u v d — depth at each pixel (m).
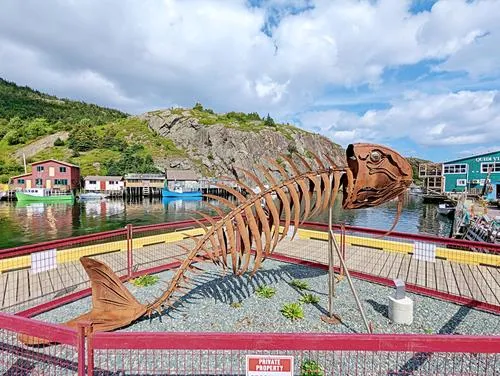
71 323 4.68
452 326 5.18
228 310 5.73
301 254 9.96
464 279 7.37
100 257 9.35
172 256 9.03
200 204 48.12
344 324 5.27
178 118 91.94
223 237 5.35
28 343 4.26
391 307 5.36
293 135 95.62
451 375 3.77
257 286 6.90
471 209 22.52
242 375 3.70
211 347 2.09
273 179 5.52
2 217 32.72
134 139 85.44
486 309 5.70
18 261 8.06
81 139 77.00
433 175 50.84
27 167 62.72
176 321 5.29
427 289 6.40
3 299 6.32
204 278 7.38
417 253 6.83
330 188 5.17
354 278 7.46
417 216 35.03
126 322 4.97
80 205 45.22
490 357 4.12
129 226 7.34
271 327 5.16
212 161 79.12
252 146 81.25
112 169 65.12
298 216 5.25
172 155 78.50
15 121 92.31
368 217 34.56
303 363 3.90
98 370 3.82
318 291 6.66
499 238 14.92
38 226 27.72
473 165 41.44
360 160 5.10
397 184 5.43
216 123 87.75
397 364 3.96
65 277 7.56
